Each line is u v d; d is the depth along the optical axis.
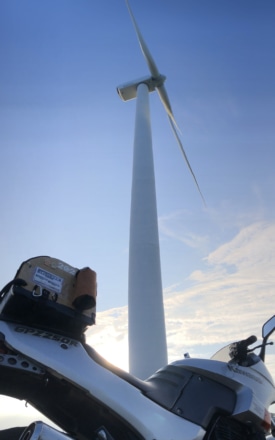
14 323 3.68
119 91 22.34
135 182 17.50
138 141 18.88
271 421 4.77
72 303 3.85
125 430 3.68
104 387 3.64
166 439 3.73
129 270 15.46
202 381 4.47
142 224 16.22
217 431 4.20
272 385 4.98
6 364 3.34
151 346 13.93
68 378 3.50
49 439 2.88
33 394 3.63
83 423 3.73
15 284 3.65
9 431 3.75
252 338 4.80
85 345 3.91
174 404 4.18
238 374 4.62
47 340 3.66
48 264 3.89
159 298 14.77
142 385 4.07
